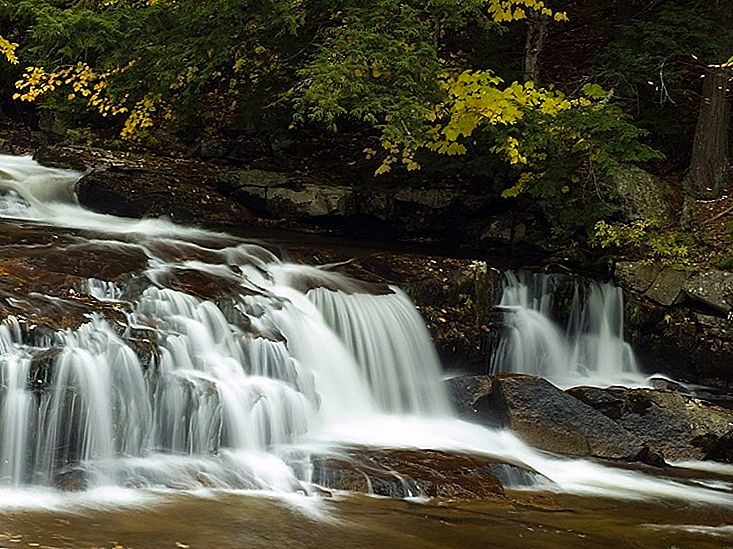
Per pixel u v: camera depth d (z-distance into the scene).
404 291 10.55
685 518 7.07
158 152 17.33
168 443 7.29
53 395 6.79
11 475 6.54
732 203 13.65
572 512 6.98
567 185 13.66
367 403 9.30
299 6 12.11
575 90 14.44
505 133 12.26
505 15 12.09
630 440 8.75
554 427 8.73
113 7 12.88
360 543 5.80
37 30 12.26
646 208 13.30
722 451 9.13
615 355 12.09
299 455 7.39
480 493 7.10
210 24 12.02
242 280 9.42
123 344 7.32
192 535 5.67
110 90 12.49
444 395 9.33
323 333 9.39
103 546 5.34
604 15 18.05
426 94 11.49
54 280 8.13
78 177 14.08
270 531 5.87
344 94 11.05
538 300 11.89
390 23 11.48
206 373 7.75
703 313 11.87
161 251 9.81
